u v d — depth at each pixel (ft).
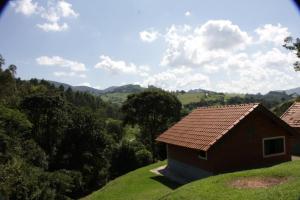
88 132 164.45
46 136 164.04
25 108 159.43
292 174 62.49
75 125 163.94
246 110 83.56
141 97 198.29
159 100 196.95
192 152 86.79
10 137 105.91
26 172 97.71
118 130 241.96
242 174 66.59
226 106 94.22
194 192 59.31
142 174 100.73
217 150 79.41
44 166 127.24
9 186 84.84
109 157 171.83
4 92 167.12
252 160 83.82
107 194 86.02
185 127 97.04
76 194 147.13
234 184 60.64
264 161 85.87
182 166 92.43
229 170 80.38
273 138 87.61
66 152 162.30
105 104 453.17
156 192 76.28
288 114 118.21
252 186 58.13
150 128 203.21
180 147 93.25
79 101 393.70
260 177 63.21
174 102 202.80
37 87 198.29
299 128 106.83
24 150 117.91
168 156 101.50
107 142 169.58
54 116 163.32
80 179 142.31
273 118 86.28
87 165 157.48
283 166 72.02
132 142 184.85
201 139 82.64
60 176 117.50
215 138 78.48
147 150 183.83
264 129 86.28
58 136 165.48
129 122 205.16
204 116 96.58
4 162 94.48
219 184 61.82
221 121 85.92
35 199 95.76
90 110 175.22
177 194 60.85
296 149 108.27
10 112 115.03
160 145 169.89
